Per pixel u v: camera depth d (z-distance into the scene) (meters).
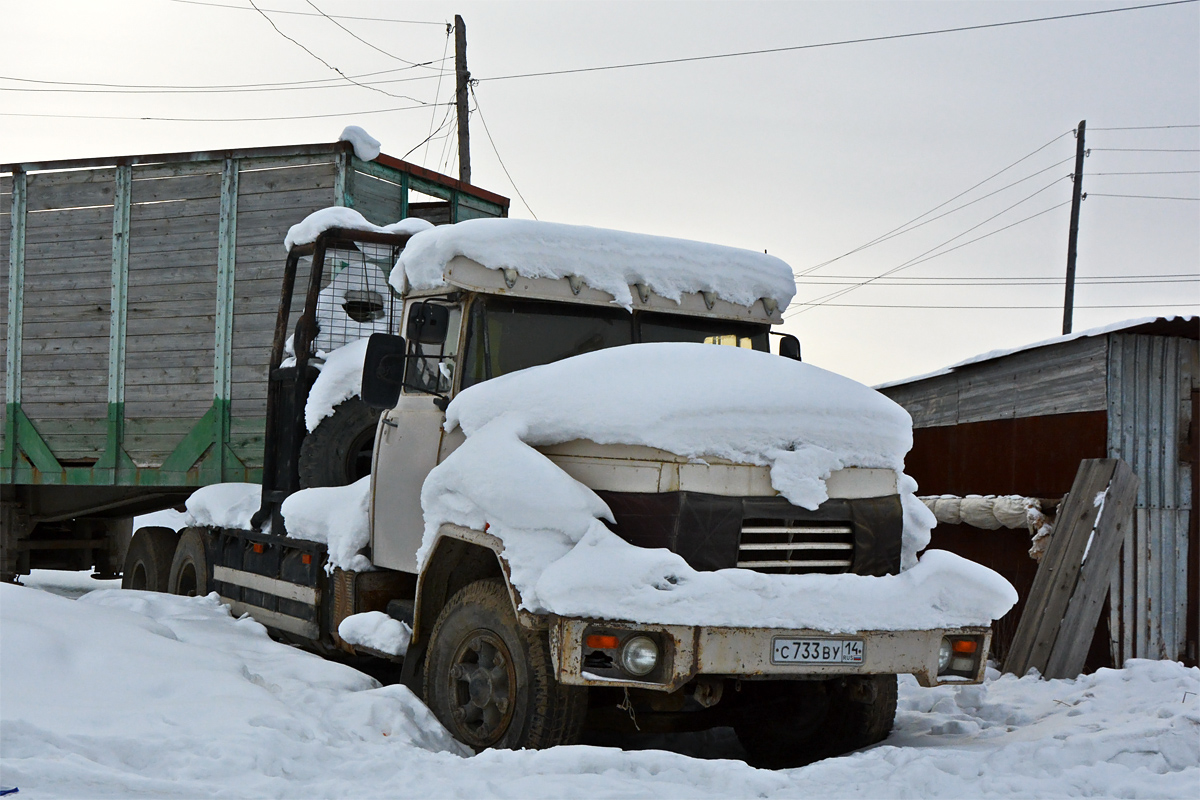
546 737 4.82
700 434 4.89
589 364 5.34
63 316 12.52
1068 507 8.53
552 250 6.00
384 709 5.33
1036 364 9.90
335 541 6.75
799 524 5.02
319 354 8.40
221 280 11.62
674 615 4.51
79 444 12.37
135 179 12.19
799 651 4.71
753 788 4.22
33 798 3.58
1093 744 4.99
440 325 5.87
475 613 5.26
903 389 12.16
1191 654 8.95
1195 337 9.20
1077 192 28.77
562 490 4.82
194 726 4.59
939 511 10.63
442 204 12.99
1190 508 9.12
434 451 5.94
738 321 6.62
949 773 4.65
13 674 4.80
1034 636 8.28
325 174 11.26
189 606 8.59
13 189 12.84
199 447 11.61
